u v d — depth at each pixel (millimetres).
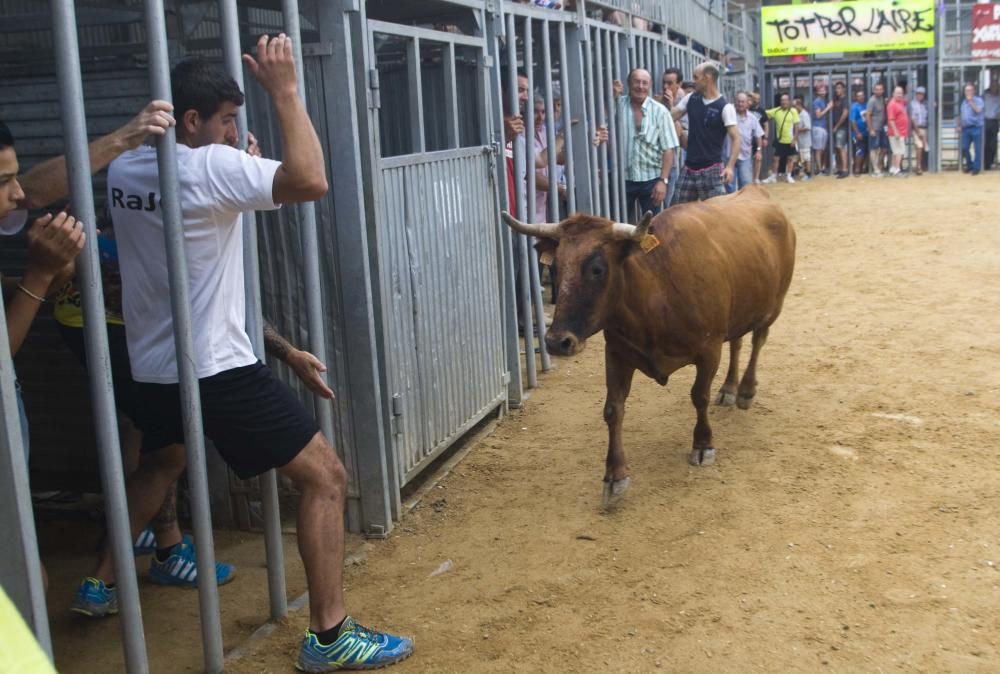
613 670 3689
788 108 23469
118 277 4051
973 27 23578
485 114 6414
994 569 4297
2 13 5211
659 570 4473
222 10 3766
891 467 5457
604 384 7387
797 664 3662
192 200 3346
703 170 10516
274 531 4109
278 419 3572
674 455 5840
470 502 5402
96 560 4777
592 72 9148
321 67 4703
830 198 19375
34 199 3291
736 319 5742
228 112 3520
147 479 4031
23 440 3369
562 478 5648
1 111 4953
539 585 4406
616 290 4902
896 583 4219
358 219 4770
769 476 5434
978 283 10078
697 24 16016
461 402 6000
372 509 5027
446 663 3799
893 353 7684
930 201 17703
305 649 3754
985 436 5824
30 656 1146
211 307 3463
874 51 25156
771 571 4387
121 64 4805
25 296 3055
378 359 5055
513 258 7078
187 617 4293
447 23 6570
